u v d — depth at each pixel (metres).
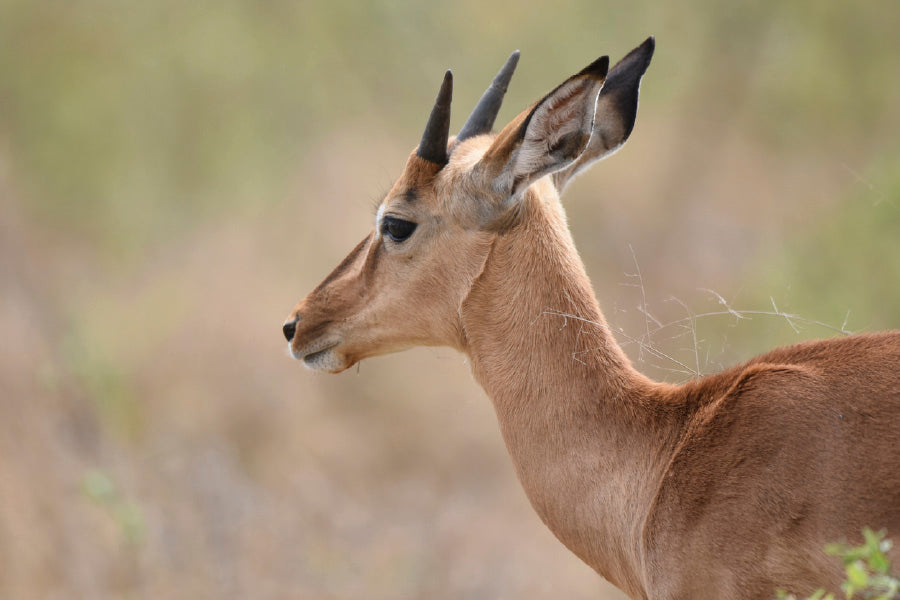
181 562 25.17
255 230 40.69
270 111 45.88
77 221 43.09
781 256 29.66
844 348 11.02
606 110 13.64
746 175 46.44
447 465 31.22
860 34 47.75
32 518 23.64
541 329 12.41
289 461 30.72
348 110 46.53
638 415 11.90
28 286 30.45
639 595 11.88
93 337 32.53
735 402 11.12
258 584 24.97
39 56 45.25
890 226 26.42
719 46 49.72
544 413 12.30
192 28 46.59
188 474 28.88
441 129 12.88
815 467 10.38
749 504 10.62
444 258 12.91
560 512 12.25
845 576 10.05
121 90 45.69
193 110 45.72
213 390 32.59
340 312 13.70
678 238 41.97
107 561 24.19
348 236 39.44
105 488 24.78
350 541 27.31
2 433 24.77
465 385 32.88
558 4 49.94
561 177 13.77
